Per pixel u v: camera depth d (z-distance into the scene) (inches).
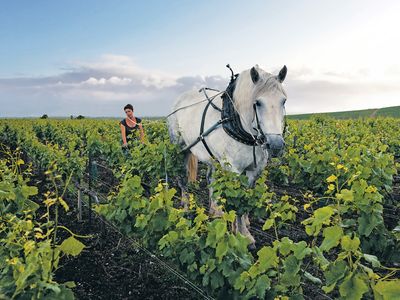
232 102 190.9
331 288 97.4
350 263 98.0
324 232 101.6
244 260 128.7
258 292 111.2
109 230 245.9
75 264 200.1
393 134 503.5
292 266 107.3
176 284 175.9
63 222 269.0
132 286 177.3
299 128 591.8
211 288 136.6
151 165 293.3
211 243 132.3
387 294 87.4
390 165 271.3
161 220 163.5
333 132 550.0
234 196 195.0
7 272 113.7
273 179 313.9
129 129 343.6
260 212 197.6
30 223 126.8
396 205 268.7
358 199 157.6
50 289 102.3
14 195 174.2
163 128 470.0
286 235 229.1
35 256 102.5
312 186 278.7
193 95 260.2
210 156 219.8
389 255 167.0
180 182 283.0
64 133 628.1
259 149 195.9
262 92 171.2
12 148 738.8
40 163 423.5
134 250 212.7
